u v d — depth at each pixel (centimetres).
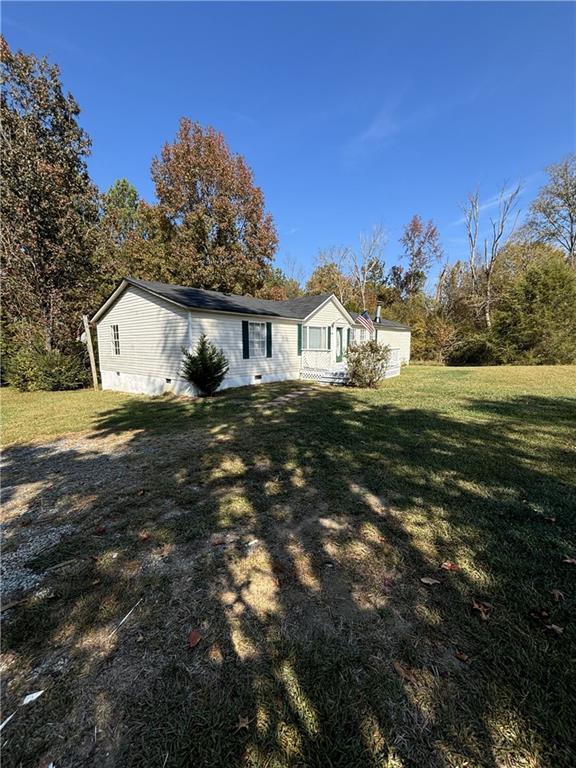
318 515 293
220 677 153
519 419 605
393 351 1345
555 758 119
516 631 172
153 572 226
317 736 129
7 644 173
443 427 559
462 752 122
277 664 158
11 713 140
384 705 139
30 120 1288
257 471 393
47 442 538
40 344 1241
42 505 325
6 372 1207
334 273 3281
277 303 1599
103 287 1561
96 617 190
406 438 503
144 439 538
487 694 141
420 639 169
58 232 1338
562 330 1549
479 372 1351
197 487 355
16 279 1270
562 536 253
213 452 462
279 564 231
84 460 449
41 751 126
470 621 179
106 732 132
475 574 215
